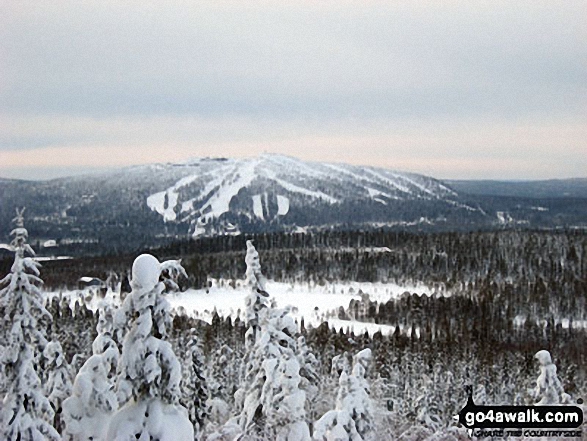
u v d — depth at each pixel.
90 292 167.50
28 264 19.80
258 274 31.00
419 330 149.75
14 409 19.09
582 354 114.69
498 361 91.44
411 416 45.41
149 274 14.44
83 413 21.95
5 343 19.34
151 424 13.86
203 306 190.38
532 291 181.00
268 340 27.52
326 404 37.94
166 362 14.33
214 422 37.09
